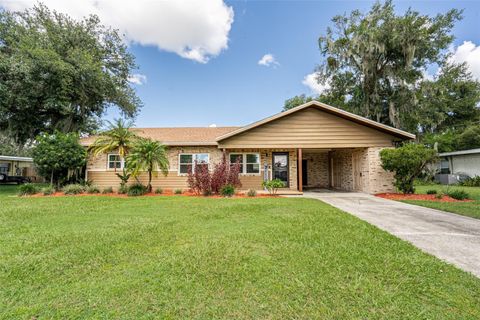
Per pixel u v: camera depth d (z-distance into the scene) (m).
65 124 15.17
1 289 2.36
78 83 13.92
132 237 3.99
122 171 12.03
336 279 2.54
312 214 5.88
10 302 2.15
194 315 1.98
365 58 17.58
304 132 10.90
